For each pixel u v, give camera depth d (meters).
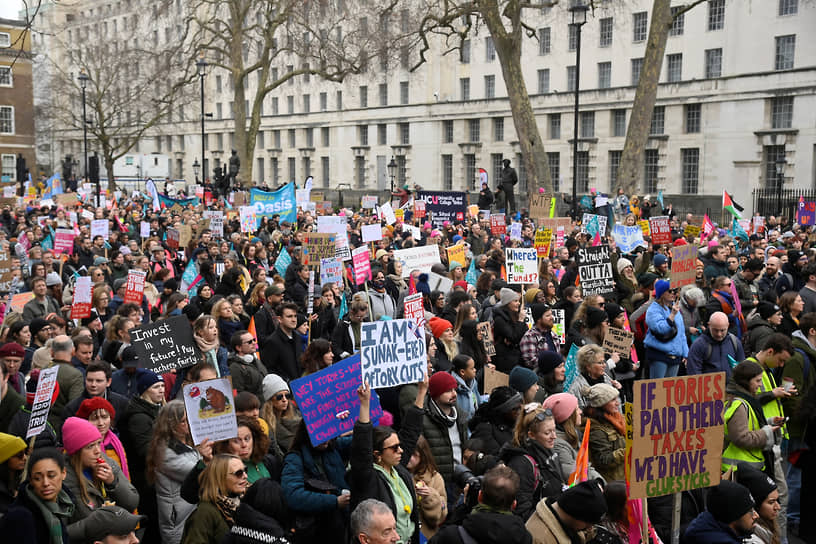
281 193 24.78
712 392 5.76
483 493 5.06
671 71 56.00
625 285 13.73
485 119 67.06
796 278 14.80
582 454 6.20
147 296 13.60
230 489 5.46
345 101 79.31
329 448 6.25
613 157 58.91
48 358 8.16
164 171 74.81
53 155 95.06
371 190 74.88
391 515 4.83
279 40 83.00
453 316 11.34
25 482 5.15
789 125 49.97
